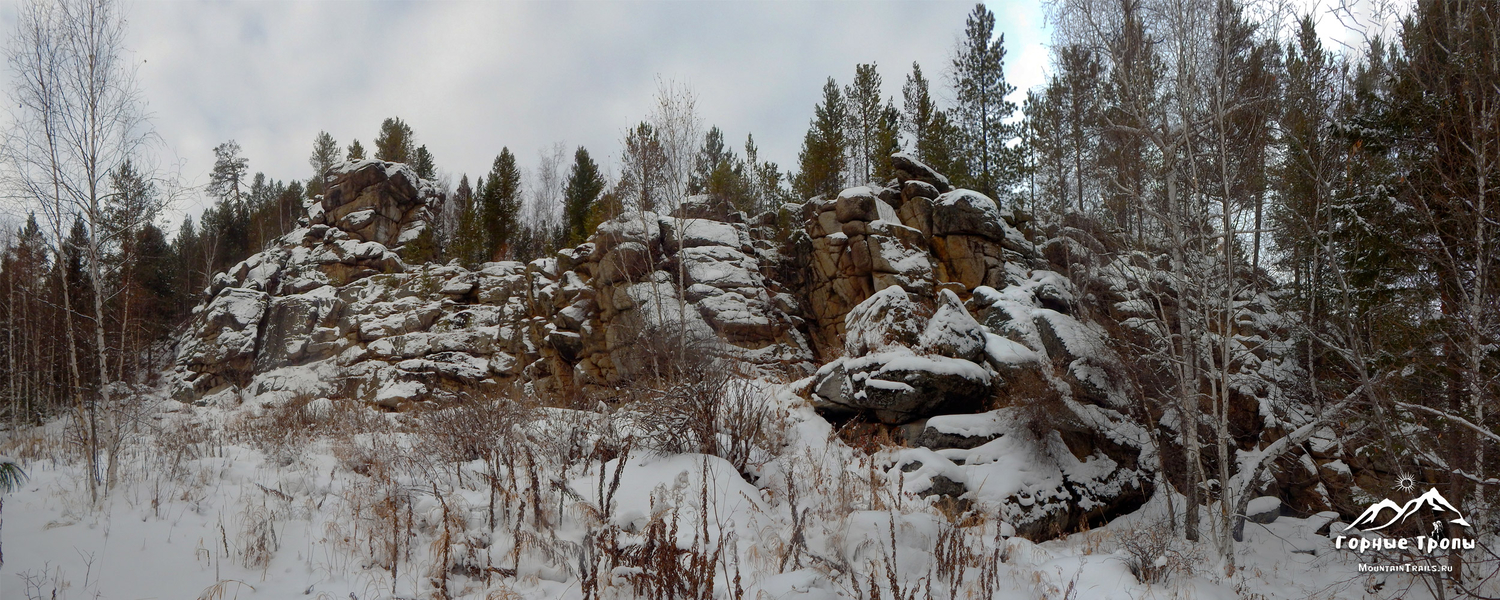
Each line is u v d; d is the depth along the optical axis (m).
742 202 36.34
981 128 37.00
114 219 11.51
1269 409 17.16
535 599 7.20
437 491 9.55
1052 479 13.78
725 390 12.49
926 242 26.27
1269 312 18.91
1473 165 10.53
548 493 9.62
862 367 15.65
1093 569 9.58
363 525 8.66
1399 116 12.45
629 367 23.95
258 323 33.69
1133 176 14.94
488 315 32.59
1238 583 11.28
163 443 12.97
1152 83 14.37
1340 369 14.52
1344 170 13.34
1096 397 15.70
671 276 26.92
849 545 8.77
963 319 16.70
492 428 11.71
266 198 61.09
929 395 14.92
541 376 28.70
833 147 37.25
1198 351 13.95
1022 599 8.41
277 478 10.66
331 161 62.00
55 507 8.99
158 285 37.12
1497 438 9.30
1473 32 10.75
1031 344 16.89
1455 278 10.82
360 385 30.03
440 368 29.83
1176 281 14.12
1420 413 11.35
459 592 7.34
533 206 65.06
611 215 28.19
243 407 27.61
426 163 57.38
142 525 8.46
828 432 15.30
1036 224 29.98
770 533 9.13
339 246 37.88
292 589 7.14
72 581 6.91
